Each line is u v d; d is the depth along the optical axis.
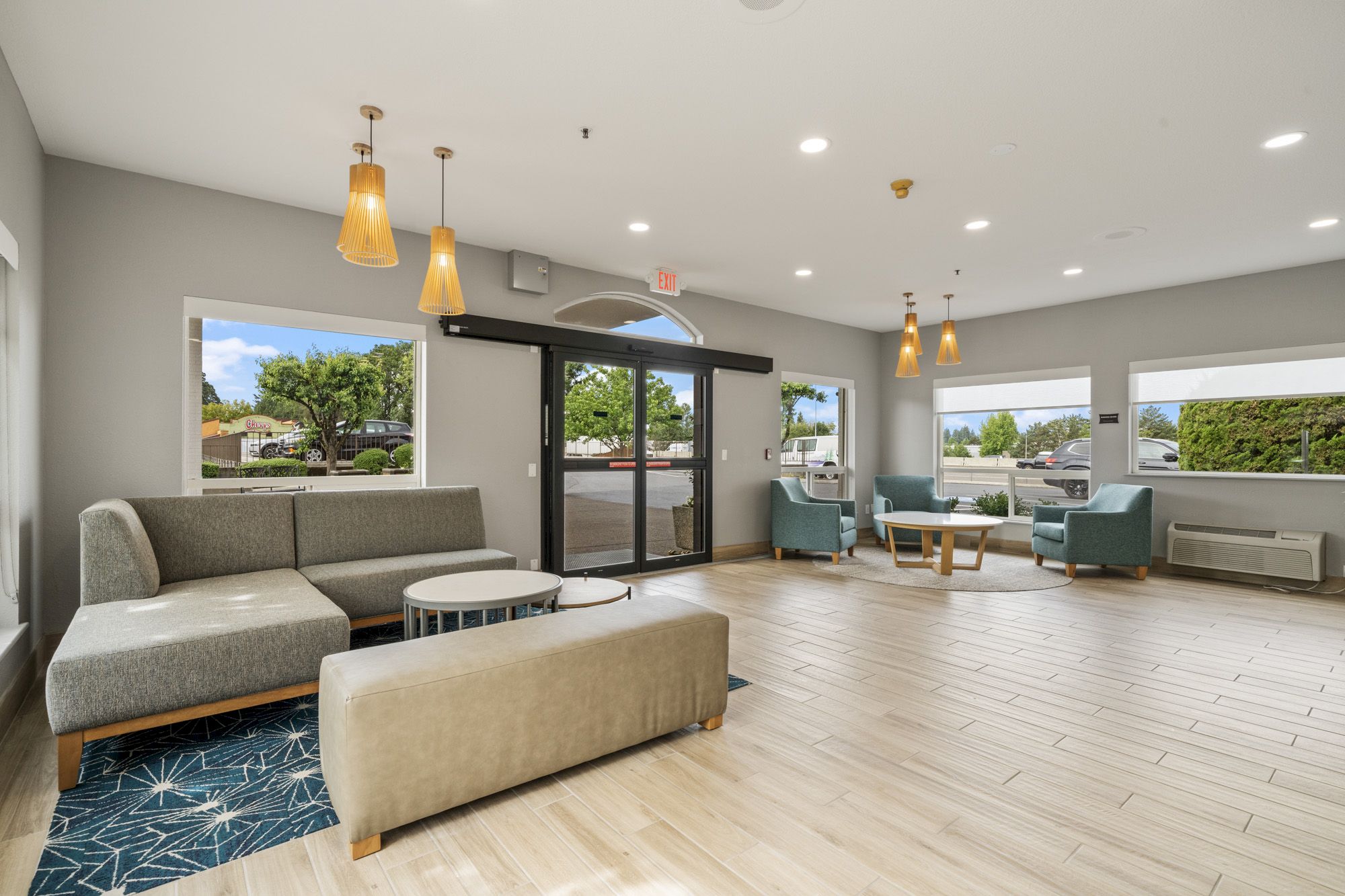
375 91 2.95
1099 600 5.11
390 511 4.37
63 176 3.61
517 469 5.38
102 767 2.44
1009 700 3.10
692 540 6.66
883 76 2.80
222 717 2.90
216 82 2.88
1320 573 5.37
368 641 3.92
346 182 3.96
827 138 3.37
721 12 2.39
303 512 4.06
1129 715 2.93
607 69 2.76
